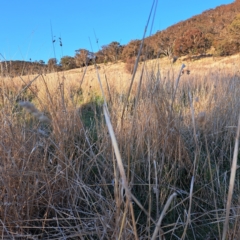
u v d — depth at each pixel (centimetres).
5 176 125
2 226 114
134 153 176
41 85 286
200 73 519
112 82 434
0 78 179
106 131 182
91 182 163
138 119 186
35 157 140
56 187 142
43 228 121
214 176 166
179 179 169
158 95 175
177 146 175
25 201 127
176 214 143
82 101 381
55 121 163
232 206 131
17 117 177
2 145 128
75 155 170
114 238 103
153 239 62
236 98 259
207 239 124
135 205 149
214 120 225
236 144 62
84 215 138
